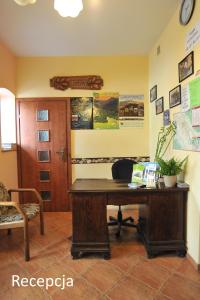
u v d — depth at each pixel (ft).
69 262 7.68
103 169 13.28
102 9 8.45
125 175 10.66
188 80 7.77
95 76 12.96
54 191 13.32
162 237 8.01
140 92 13.08
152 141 12.47
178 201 7.98
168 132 9.72
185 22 7.77
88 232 7.98
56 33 10.23
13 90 12.65
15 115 13.02
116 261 7.72
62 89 13.00
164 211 7.99
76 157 13.23
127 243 9.10
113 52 12.59
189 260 7.70
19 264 7.55
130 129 13.16
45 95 13.03
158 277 6.78
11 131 13.09
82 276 6.87
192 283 6.48
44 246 8.82
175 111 8.94
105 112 13.10
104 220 7.97
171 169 8.05
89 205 7.97
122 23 9.49
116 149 13.21
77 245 7.95
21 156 13.17
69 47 11.82
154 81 11.86
